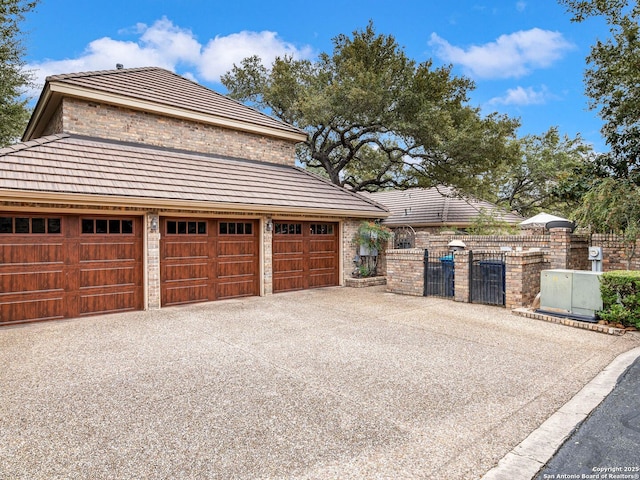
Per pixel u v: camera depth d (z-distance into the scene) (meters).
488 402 4.50
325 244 14.03
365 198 15.59
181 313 9.46
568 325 8.20
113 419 4.08
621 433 3.79
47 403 4.45
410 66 19.19
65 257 8.81
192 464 3.28
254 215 11.80
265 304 10.67
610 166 12.92
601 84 12.40
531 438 3.70
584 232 12.01
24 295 8.34
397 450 3.49
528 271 9.98
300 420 4.05
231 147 14.11
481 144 17.62
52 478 3.08
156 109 12.19
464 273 10.88
